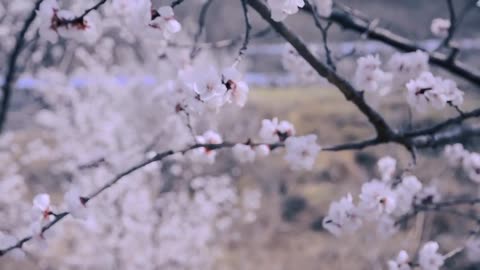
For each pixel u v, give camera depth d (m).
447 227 6.88
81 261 5.83
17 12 4.19
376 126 2.37
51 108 6.33
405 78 2.50
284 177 8.80
